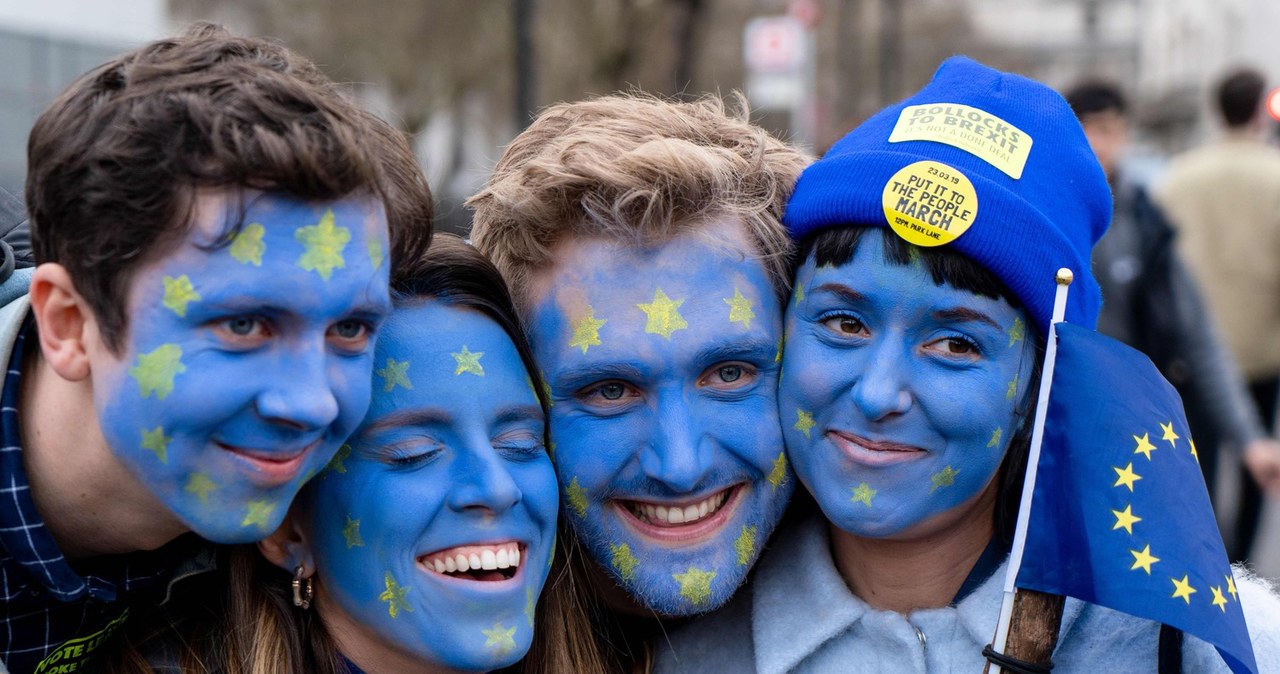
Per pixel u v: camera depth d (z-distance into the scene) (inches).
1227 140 255.4
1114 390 83.9
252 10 720.3
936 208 84.2
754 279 90.7
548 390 90.8
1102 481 82.5
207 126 67.9
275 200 69.2
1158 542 80.7
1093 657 87.5
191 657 86.0
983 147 86.7
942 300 84.9
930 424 86.0
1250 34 1300.4
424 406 83.5
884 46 983.0
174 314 69.2
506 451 86.4
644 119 97.0
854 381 87.0
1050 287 86.0
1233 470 262.4
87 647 82.4
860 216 86.5
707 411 90.0
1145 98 1696.6
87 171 69.1
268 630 86.0
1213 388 205.5
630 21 614.2
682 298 88.7
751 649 97.4
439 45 792.3
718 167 90.4
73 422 74.8
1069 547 82.4
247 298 68.9
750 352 90.0
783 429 91.8
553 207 89.7
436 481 83.6
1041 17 2358.5
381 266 73.4
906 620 92.4
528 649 90.0
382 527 82.8
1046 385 85.0
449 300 86.7
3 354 76.1
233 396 69.9
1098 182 91.5
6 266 81.9
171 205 67.8
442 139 983.6
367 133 73.7
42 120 72.1
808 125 504.7
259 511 73.4
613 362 88.3
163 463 71.4
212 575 88.4
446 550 84.0
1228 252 251.0
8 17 245.0
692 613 92.3
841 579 95.3
